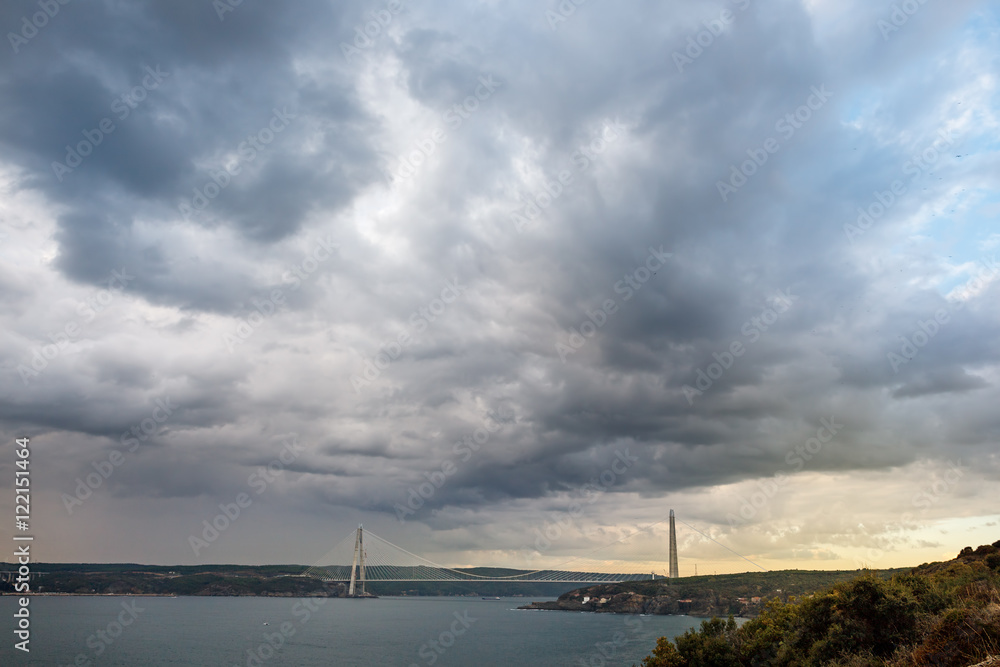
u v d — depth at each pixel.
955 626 21.44
